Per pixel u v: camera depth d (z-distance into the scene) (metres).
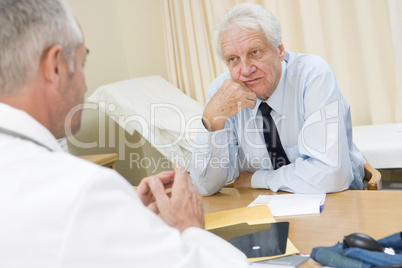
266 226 1.37
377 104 3.89
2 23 0.79
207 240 0.89
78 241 0.68
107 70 4.78
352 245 1.03
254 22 1.78
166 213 1.08
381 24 3.79
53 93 0.86
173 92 4.32
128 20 4.94
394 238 1.07
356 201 1.53
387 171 3.29
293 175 1.74
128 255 0.70
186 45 4.71
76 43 0.88
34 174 0.73
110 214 0.71
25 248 0.69
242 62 1.82
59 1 0.85
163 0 4.65
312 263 1.10
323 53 4.02
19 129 0.80
